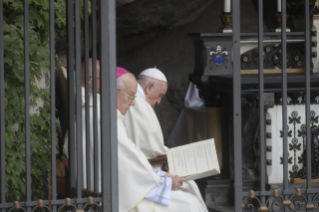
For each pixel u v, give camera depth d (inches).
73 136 490.9
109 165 434.3
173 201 525.7
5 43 509.0
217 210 679.1
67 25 489.4
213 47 717.3
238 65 450.0
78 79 445.4
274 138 676.7
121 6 877.8
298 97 677.9
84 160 533.0
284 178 466.3
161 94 721.0
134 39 1079.6
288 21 812.6
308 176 473.1
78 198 435.8
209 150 554.9
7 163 514.6
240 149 454.3
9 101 520.4
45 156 565.6
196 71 749.9
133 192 507.2
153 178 514.9
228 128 711.7
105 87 431.2
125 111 552.4
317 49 716.0
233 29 447.8
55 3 561.3
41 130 566.6
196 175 536.1
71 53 491.5
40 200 422.9
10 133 518.3
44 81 599.8
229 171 715.4
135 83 553.0
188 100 946.1
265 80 639.8
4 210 419.5
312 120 679.1
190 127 934.4
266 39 709.9
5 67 516.4
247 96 669.3
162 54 1083.3
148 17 952.3
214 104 730.8
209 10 1061.1
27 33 415.8
